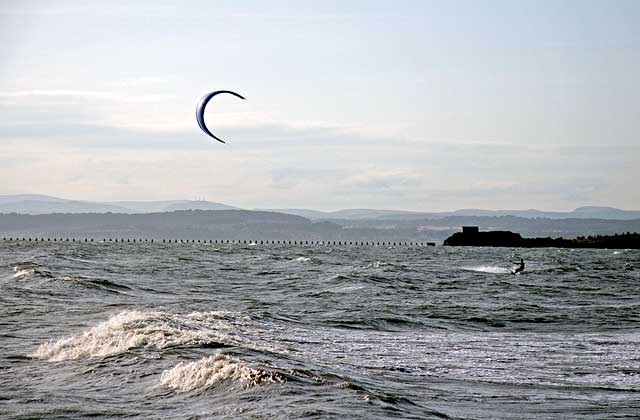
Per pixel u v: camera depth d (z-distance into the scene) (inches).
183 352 1579.7
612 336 2370.8
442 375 1612.9
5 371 1498.5
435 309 2997.0
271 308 2861.7
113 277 4581.7
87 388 1326.3
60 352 1691.7
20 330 2137.1
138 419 1095.6
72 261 6259.8
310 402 1148.5
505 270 6579.7
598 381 1585.9
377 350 1941.4
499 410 1261.1
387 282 4397.1
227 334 2009.1
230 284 4392.2
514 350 2011.6
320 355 1795.0
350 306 3051.2
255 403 1149.1
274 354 1662.2
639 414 1253.1
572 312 3016.7
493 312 2952.8
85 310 2637.8
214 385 1278.3
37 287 3479.3
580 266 7455.7
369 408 1129.4
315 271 5674.2
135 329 1872.5
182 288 4018.2
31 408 1167.6
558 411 1267.2
